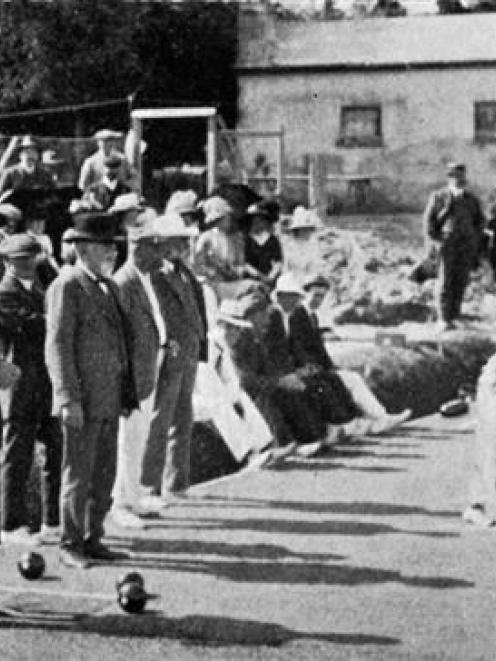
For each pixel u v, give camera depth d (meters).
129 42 31.44
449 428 14.56
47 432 9.48
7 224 11.38
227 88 36.22
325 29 37.12
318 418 13.10
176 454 10.90
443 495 11.06
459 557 9.05
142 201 13.02
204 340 10.91
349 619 7.56
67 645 7.03
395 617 7.62
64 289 8.55
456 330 20.66
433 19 37.06
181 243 10.66
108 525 9.89
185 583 8.30
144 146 20.30
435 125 36.31
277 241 15.48
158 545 9.29
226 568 8.68
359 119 36.84
